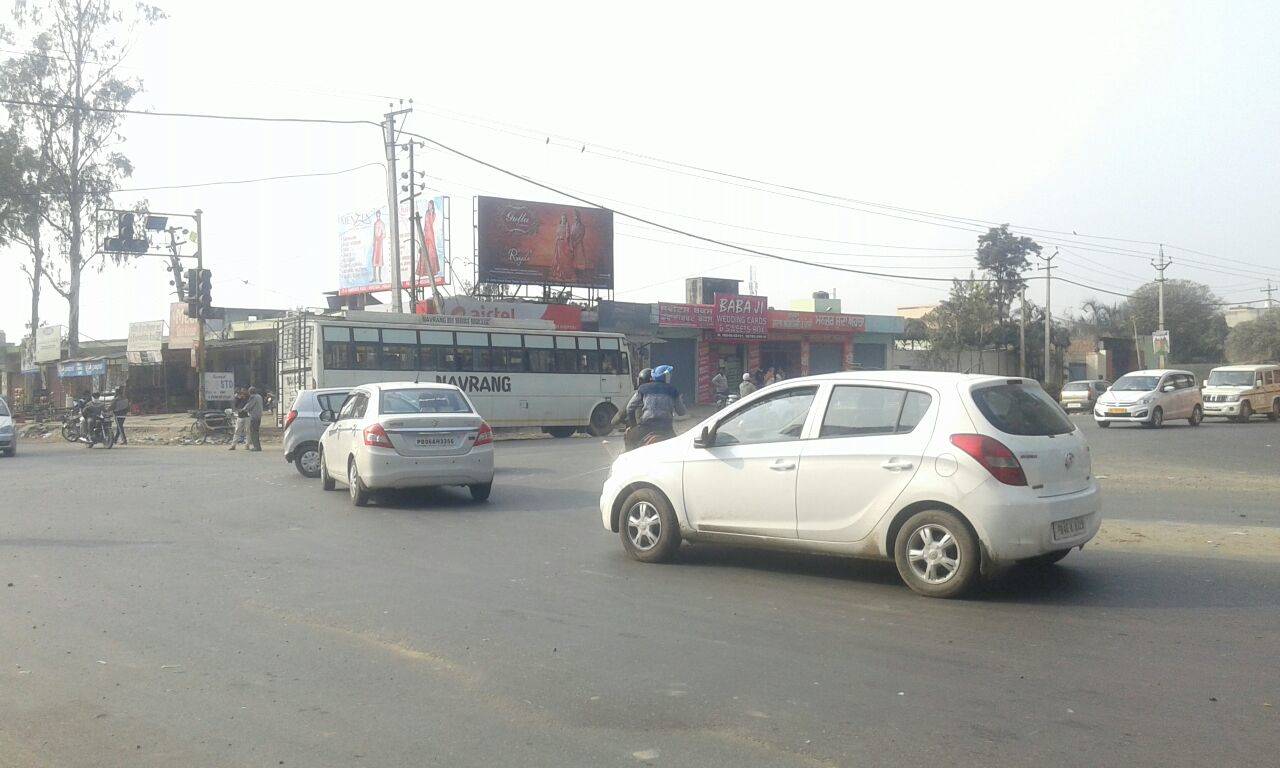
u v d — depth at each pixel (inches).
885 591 307.1
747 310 1809.8
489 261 1584.6
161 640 260.2
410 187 1373.0
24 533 445.7
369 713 202.5
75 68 1583.4
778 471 325.7
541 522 469.4
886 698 206.5
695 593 308.3
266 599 307.4
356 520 481.7
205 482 675.4
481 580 333.1
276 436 1175.0
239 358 1744.6
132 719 200.7
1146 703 202.2
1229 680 216.7
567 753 179.8
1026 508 284.8
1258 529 414.9
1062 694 208.1
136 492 614.9
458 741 186.5
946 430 295.0
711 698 208.1
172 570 355.9
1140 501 522.0
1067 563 345.4
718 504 340.8
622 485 367.2
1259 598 292.5
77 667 236.8
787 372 1925.4
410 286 1411.2
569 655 241.3
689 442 352.8
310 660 240.5
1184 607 282.2
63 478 716.7
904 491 298.5
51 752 183.5
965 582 289.1
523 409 1125.1
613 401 1193.4
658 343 1722.4
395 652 246.4
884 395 313.4
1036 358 2292.1
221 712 204.4
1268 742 180.9
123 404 1182.9
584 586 321.1
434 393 557.0
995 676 220.8
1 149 1517.0
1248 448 885.2
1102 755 175.3
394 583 329.4
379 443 521.0
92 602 305.4
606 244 1702.8
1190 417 1250.0
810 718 195.3
